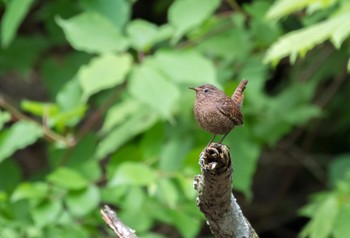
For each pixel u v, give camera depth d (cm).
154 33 995
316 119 1462
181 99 1106
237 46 1109
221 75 1125
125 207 990
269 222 1620
